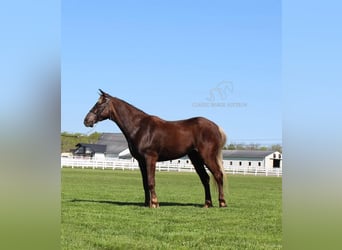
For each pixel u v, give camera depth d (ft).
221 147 40.60
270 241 28.04
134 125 39.34
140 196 51.90
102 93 39.68
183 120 40.50
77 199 47.14
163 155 39.40
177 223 33.09
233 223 33.27
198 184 73.00
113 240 28.22
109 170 125.18
